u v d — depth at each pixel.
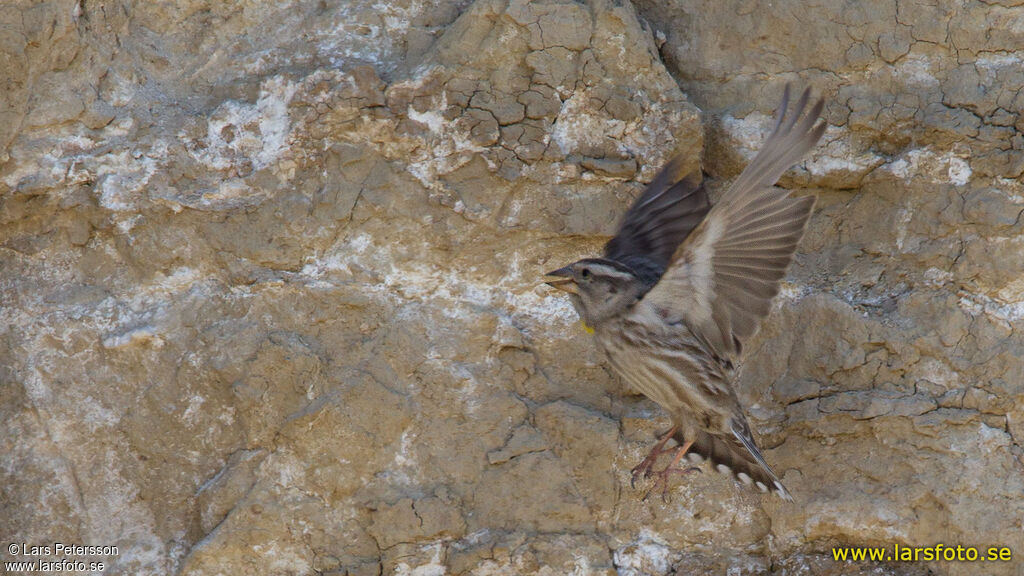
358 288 11.73
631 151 11.86
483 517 11.39
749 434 11.00
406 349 11.59
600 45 11.76
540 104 11.71
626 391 11.90
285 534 11.27
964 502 10.92
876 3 11.97
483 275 11.92
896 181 11.78
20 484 11.47
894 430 11.16
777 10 12.16
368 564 11.24
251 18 12.31
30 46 11.46
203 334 11.59
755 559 11.54
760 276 10.11
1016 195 11.44
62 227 11.79
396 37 12.29
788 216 9.93
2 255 11.80
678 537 11.59
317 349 11.55
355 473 11.39
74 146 11.72
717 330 10.55
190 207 11.70
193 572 11.20
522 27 11.66
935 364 11.27
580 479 11.54
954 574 10.96
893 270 11.72
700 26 12.38
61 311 11.71
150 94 11.98
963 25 11.81
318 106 11.73
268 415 11.44
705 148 12.29
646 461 11.29
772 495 11.49
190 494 11.55
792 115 9.70
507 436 11.56
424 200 11.76
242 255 11.70
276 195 11.77
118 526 11.51
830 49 12.05
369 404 11.42
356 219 11.76
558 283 11.05
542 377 11.77
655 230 11.47
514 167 11.70
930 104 11.77
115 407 11.62
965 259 11.44
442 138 11.72
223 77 12.15
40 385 11.62
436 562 11.27
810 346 11.60
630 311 10.80
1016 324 11.25
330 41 12.24
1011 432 11.05
